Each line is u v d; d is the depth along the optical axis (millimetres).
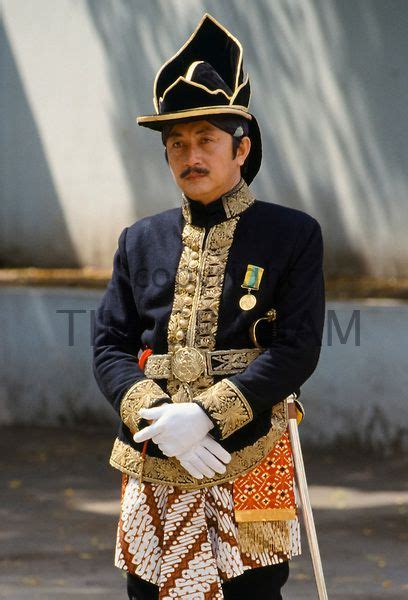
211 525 10297
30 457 30875
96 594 18000
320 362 30359
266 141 32625
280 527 10398
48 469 29391
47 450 31719
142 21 34844
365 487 26547
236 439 10180
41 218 37781
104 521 23859
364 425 29812
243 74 10727
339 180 31656
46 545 21641
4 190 38656
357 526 23062
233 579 10375
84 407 34281
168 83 10750
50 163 37438
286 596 17969
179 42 34062
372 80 31000
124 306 11023
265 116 32594
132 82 35219
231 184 10688
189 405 9953
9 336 35500
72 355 34375
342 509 24562
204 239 10633
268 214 10648
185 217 10797
